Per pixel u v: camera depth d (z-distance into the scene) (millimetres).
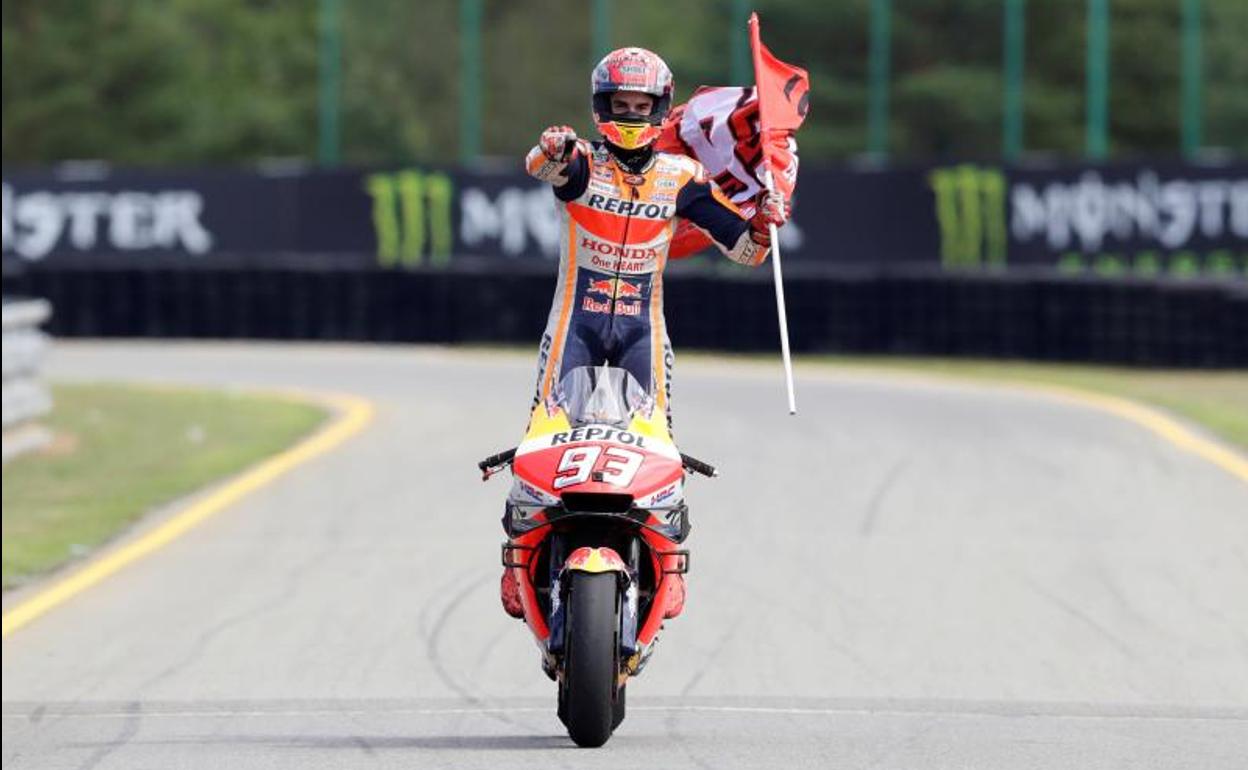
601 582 25625
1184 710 30875
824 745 27859
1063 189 96312
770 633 36844
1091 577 41812
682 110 29359
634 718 30188
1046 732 28984
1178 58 184750
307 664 34562
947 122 178750
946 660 34625
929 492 52844
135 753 27969
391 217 105062
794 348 94625
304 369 88812
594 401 26938
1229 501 50906
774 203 27328
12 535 46781
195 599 40188
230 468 57562
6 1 179750
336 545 45844
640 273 27406
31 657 35250
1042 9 183375
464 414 70500
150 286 103438
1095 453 59719
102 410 70875
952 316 92750
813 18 181375
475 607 39219
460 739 28625
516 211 103812
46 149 179875
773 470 56781
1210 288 86250
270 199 106312
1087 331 90000
